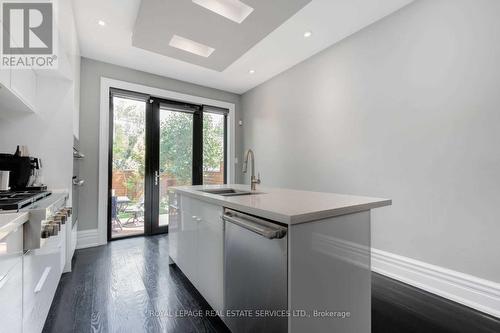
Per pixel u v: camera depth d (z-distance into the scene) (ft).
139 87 11.25
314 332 3.27
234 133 14.53
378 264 7.54
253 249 3.70
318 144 9.84
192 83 13.00
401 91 7.06
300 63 10.68
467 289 5.70
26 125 6.91
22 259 3.19
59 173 7.24
